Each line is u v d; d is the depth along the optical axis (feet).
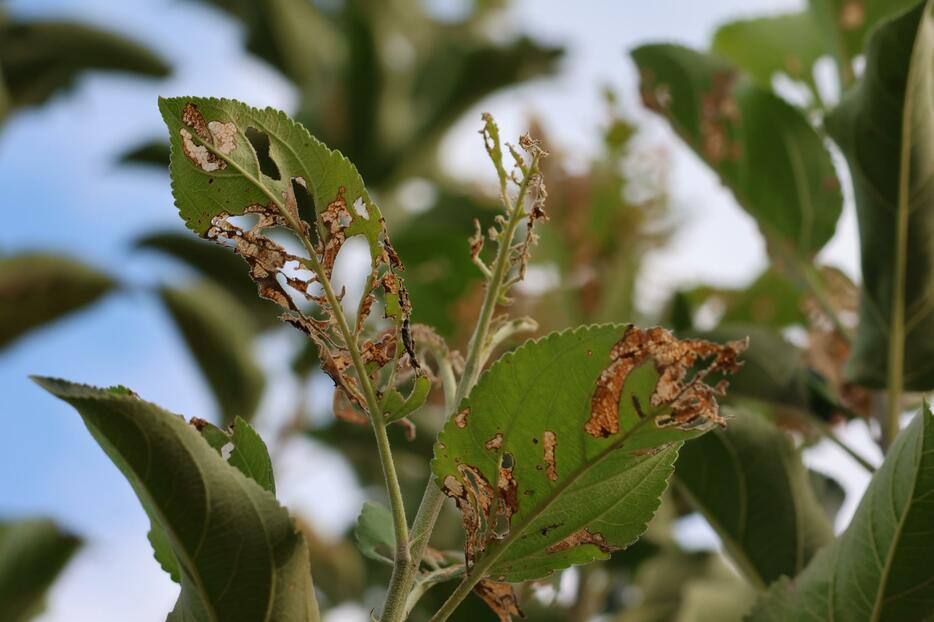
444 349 2.00
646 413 1.81
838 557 2.11
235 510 1.80
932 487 1.97
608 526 1.88
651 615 3.76
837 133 2.52
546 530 1.88
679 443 1.88
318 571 4.84
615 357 1.80
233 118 1.88
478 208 4.61
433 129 7.23
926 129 2.42
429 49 7.80
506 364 1.82
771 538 2.46
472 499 1.88
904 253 2.46
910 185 2.44
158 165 6.57
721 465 2.47
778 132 2.81
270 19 7.43
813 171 2.80
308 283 1.91
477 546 1.89
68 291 5.57
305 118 7.16
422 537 1.87
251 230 1.90
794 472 2.47
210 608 1.81
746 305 3.94
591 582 3.63
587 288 4.09
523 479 1.86
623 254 4.14
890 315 2.49
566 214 4.15
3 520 4.78
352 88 7.03
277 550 1.81
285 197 1.90
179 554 1.80
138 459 1.77
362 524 2.06
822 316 2.83
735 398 2.67
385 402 1.89
